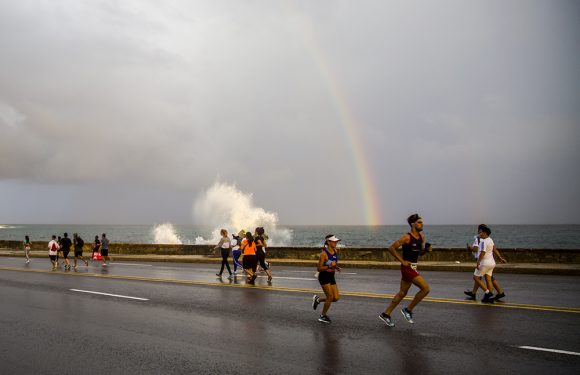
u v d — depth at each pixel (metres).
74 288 14.27
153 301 11.59
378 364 6.21
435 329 8.17
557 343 7.15
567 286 13.88
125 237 149.50
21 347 7.26
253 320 9.13
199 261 25.77
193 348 7.12
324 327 8.46
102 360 6.55
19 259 29.39
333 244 8.91
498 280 15.41
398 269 20.20
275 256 25.25
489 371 5.86
